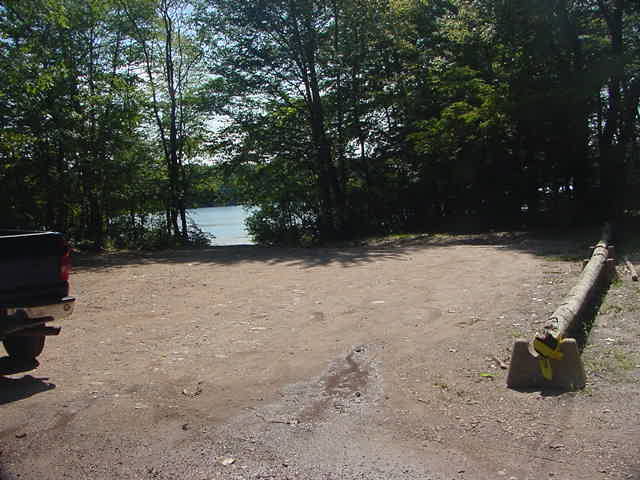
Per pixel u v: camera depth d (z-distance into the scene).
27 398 4.91
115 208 24.19
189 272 12.95
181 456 3.78
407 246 17.86
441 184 23.97
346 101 23.98
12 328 5.31
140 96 23.73
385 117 25.33
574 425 3.99
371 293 9.14
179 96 27.53
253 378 5.28
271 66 23.47
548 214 21.39
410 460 3.64
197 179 27.84
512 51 19.80
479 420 4.19
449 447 3.80
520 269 10.84
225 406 4.62
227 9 23.25
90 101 21.64
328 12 23.52
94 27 23.33
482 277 10.12
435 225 24.36
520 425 4.06
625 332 6.12
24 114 18.95
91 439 4.07
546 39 18.77
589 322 6.60
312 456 3.73
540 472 3.43
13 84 17.94
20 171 20.33
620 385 4.64
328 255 15.54
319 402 4.65
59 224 22.92
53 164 21.62
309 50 23.34
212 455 3.79
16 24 19.47
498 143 20.75
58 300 5.62
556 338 4.63
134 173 23.50
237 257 16.30
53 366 5.86
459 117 20.72
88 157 21.44
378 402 4.60
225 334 6.94
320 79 23.98
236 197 27.75
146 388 5.11
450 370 5.29
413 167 24.38
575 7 19.55
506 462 3.57
